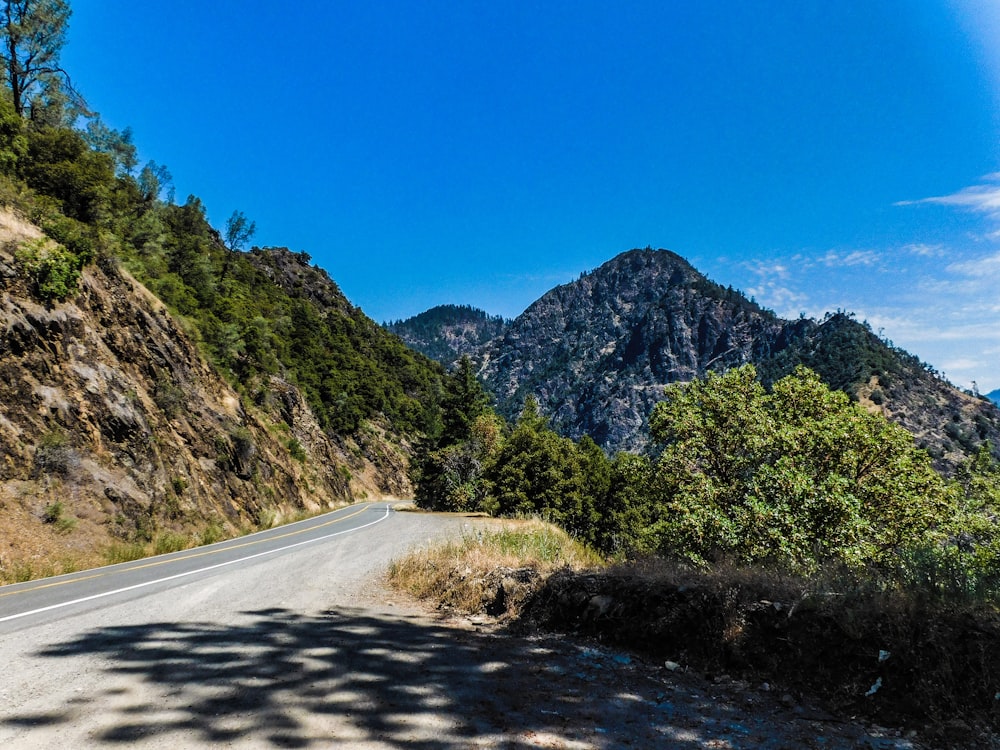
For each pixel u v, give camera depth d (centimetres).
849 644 443
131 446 1747
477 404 5141
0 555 1096
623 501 4394
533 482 3884
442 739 344
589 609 614
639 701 424
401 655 520
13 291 1588
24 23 3456
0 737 327
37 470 1382
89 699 388
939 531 1047
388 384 12706
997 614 435
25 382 1498
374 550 1380
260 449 3231
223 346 4275
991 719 367
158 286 3719
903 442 1074
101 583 905
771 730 378
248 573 1012
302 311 12619
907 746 358
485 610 734
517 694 429
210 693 403
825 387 1270
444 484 4131
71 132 3073
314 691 414
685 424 1320
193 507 1934
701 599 537
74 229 1981
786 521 913
